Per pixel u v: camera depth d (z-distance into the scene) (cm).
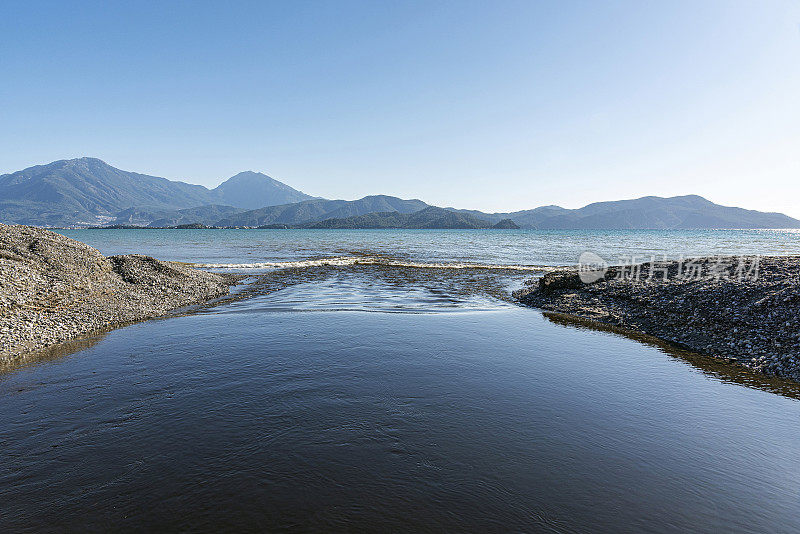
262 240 11506
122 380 1180
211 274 3384
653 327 1883
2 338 1482
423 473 730
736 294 1930
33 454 789
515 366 1338
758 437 885
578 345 1614
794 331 1491
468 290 3092
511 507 642
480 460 773
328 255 6153
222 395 1071
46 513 624
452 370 1284
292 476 718
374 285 3278
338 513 624
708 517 631
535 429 902
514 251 7206
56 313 1822
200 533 582
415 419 941
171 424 909
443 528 594
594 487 698
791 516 638
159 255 6031
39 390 1105
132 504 644
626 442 853
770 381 1229
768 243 9794
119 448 810
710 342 1603
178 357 1400
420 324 1939
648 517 627
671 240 11669
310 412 972
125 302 2194
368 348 1522
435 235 17238
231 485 692
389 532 584
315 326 1878
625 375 1268
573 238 13375
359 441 839
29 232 2552
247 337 1673
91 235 16262
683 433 898
